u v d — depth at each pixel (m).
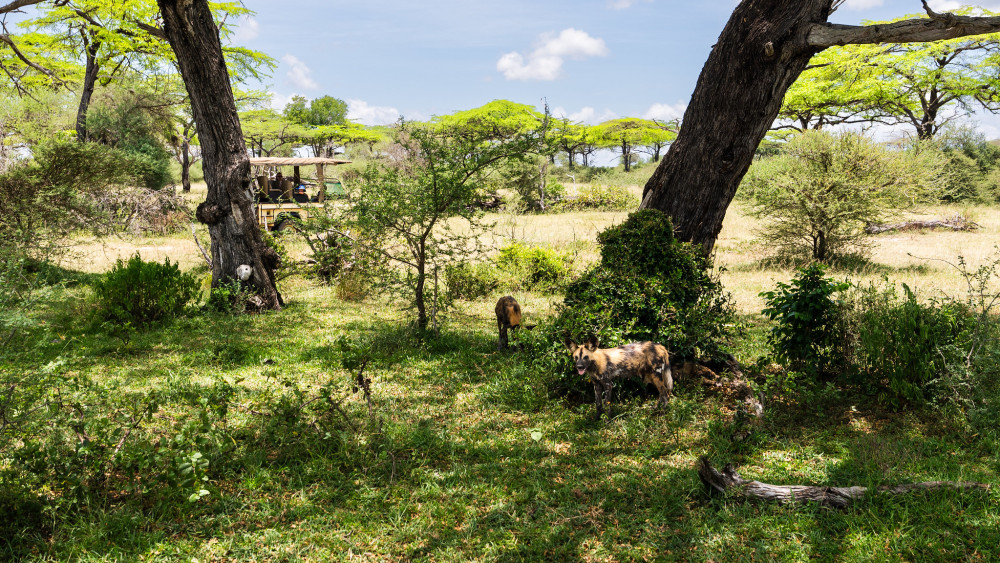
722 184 8.65
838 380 6.63
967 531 3.71
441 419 6.11
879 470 4.61
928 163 15.73
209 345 8.91
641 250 7.45
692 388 6.66
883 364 6.11
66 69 28.89
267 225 18.56
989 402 5.30
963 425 5.29
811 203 15.03
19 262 5.15
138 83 29.34
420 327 9.57
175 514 4.16
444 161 8.84
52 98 25.41
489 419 6.09
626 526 4.05
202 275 14.48
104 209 17.53
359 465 4.94
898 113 35.03
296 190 20.31
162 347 8.98
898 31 7.25
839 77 31.31
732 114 8.27
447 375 7.48
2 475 4.04
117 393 6.52
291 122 56.69
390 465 4.93
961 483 4.18
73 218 15.01
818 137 15.54
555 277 13.51
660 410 6.04
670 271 7.48
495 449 5.34
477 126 51.44
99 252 17.80
